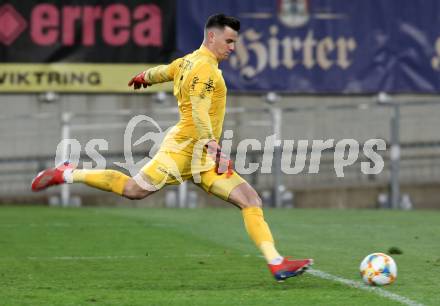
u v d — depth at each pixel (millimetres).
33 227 43000
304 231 42031
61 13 59781
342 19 61531
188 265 29828
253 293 23891
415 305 22016
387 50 61781
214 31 25312
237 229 42594
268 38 61031
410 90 61938
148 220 47156
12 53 59594
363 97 62219
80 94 60281
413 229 43156
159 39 60125
